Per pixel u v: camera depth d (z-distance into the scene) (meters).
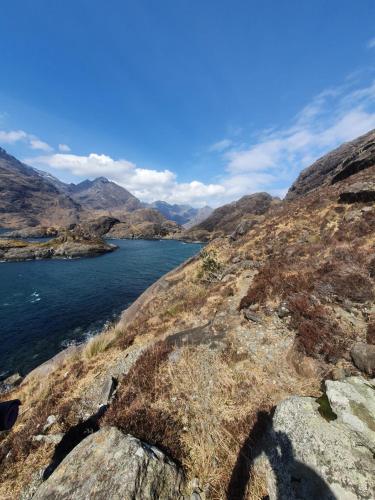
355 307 8.57
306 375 6.68
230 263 22.39
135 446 4.52
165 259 71.19
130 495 3.73
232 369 7.51
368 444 3.67
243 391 6.55
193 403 6.41
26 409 8.70
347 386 4.75
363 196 19.86
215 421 5.76
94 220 193.38
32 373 14.86
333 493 3.22
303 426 4.12
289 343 8.16
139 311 21.64
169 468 4.39
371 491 3.11
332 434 3.85
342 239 15.57
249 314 10.46
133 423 5.50
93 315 27.77
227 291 14.48
